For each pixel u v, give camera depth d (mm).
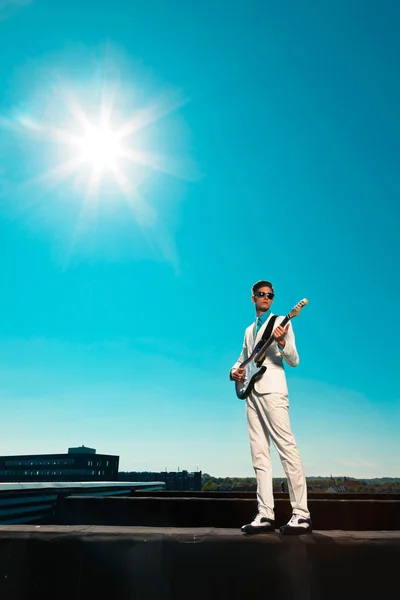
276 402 3320
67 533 2729
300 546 2631
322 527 3797
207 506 4055
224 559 2629
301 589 2562
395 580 2564
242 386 3641
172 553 2656
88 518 4105
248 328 3842
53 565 2678
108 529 2818
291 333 3482
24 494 4336
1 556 2713
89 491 5371
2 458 78688
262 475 3299
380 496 5172
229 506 4023
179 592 2598
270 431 3311
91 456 73438
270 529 3043
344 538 2660
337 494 5152
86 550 2688
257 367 3465
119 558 2664
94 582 2637
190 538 2678
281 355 3539
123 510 4094
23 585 2664
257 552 2635
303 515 2955
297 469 3129
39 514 4559
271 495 3215
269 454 3406
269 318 3643
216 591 2586
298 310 3328
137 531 2750
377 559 2604
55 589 2643
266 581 2584
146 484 7125
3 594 2654
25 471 76562
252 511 3986
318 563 2598
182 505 4086
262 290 3762
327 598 2543
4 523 4000
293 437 3262
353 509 3805
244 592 2576
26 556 2703
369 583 2562
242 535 2691
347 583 2564
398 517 3748
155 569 2637
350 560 2605
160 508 4086
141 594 2604
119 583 2629
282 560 2611
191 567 2629
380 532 2877
